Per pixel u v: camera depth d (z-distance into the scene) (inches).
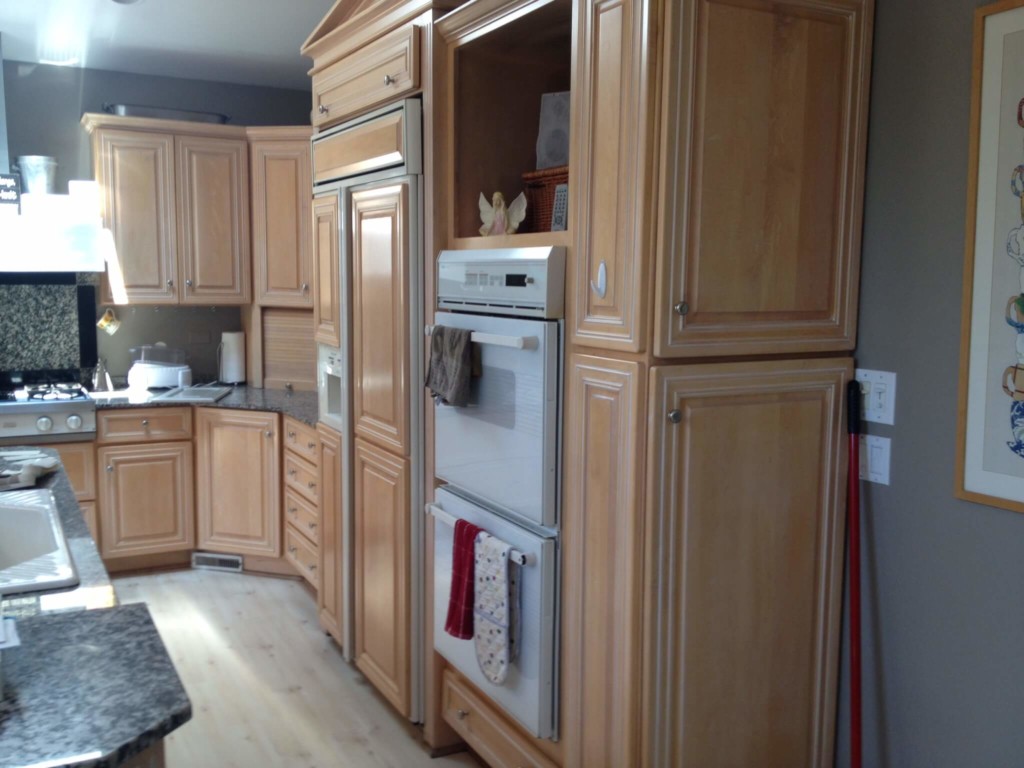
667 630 71.6
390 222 104.7
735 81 67.9
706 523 72.1
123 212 167.6
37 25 147.5
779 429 74.7
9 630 45.6
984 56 64.8
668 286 67.0
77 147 176.1
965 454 68.1
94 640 49.7
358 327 116.6
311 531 151.3
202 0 135.1
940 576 71.4
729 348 70.6
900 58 71.9
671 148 65.6
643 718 71.7
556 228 87.7
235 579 167.3
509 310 83.9
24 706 41.9
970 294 66.8
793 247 72.7
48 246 154.3
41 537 82.0
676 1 64.5
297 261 174.2
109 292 168.6
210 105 187.5
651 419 68.4
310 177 171.2
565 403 79.1
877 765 78.3
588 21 72.5
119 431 162.6
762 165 70.1
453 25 92.8
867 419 76.8
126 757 38.8
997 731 67.5
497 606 84.7
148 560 171.5
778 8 69.2
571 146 76.0
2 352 171.5
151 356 185.0
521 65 100.3
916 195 71.4
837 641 80.8
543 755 86.4
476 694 98.7
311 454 149.7
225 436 166.9
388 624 112.8
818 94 72.1
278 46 160.2
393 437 107.9
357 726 113.7
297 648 136.9
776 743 79.0
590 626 76.7
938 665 72.0
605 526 73.7
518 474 83.4
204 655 133.6
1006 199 63.9
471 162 98.5
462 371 88.4
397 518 108.0
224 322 193.3
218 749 107.4
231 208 175.0
